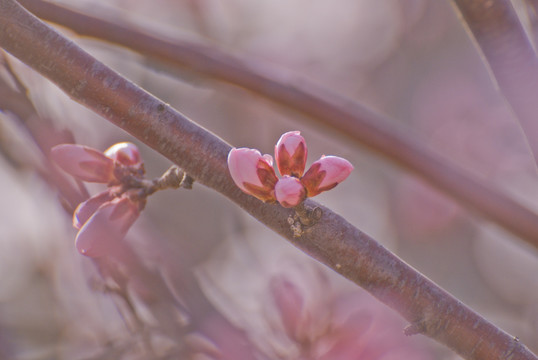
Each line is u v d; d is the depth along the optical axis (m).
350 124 0.63
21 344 0.74
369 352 0.64
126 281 0.57
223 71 0.63
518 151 1.51
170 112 0.54
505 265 1.39
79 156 0.56
